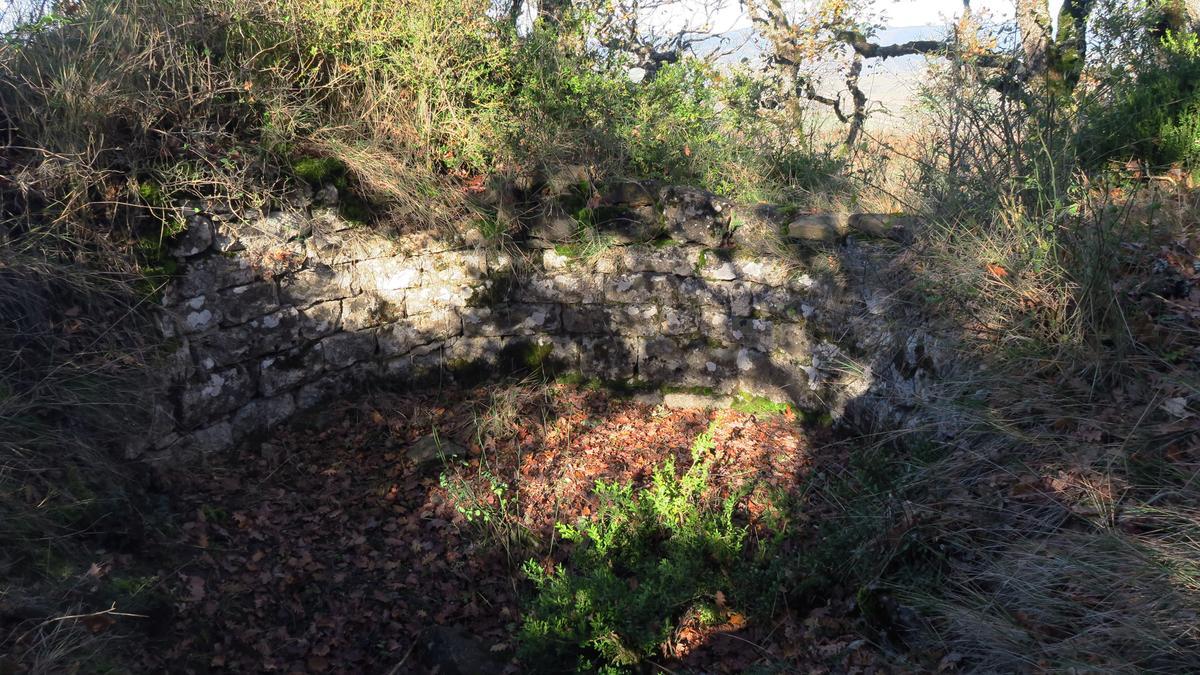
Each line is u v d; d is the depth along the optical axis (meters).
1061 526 3.09
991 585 3.10
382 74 5.47
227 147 4.68
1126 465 3.13
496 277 5.58
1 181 3.98
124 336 4.11
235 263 4.55
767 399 5.41
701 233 5.46
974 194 4.48
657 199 5.56
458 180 5.59
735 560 3.85
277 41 5.11
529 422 5.29
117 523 3.62
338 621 3.75
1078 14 8.20
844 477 4.36
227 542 3.98
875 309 4.71
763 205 5.39
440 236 5.37
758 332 5.38
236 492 4.32
